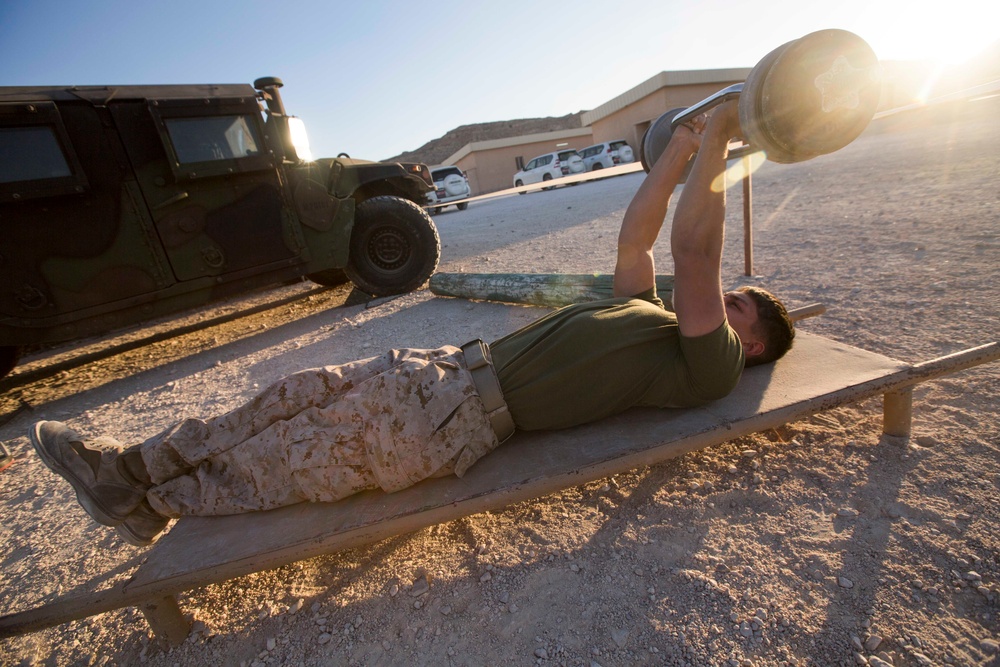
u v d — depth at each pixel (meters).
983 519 1.52
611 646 1.37
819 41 1.31
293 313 5.80
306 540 1.55
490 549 1.76
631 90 25.77
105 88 4.18
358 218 5.52
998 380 2.12
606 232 7.39
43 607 1.51
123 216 4.30
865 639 1.27
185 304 4.72
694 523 1.71
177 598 1.79
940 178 6.19
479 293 4.67
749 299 1.95
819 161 10.46
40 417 3.87
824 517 1.64
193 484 1.73
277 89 5.15
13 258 3.95
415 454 1.61
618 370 1.74
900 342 2.56
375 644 1.51
